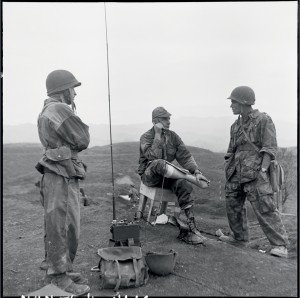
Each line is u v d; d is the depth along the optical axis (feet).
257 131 15.52
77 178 12.72
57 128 12.01
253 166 15.46
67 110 12.31
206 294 11.76
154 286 12.32
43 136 12.26
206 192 24.57
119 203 23.73
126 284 12.17
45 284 12.14
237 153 16.06
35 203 27.61
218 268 13.48
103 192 26.99
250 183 15.56
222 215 21.88
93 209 22.34
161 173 15.64
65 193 12.03
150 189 17.19
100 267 12.96
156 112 16.94
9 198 28.89
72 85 12.87
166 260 12.85
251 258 14.29
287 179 23.75
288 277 13.04
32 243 17.84
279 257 14.96
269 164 15.14
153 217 18.83
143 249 14.79
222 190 24.52
